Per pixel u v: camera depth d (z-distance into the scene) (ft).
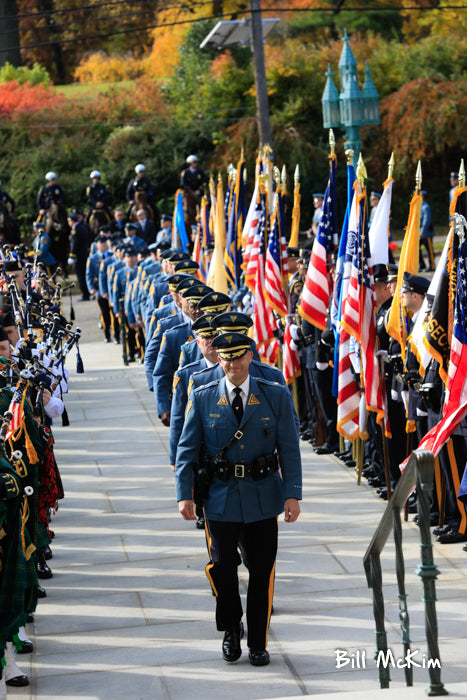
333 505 102.68
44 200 317.01
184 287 97.40
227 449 67.67
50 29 603.67
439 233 419.33
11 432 71.26
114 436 140.05
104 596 82.07
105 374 187.52
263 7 521.24
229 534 68.03
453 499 87.71
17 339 88.12
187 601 80.23
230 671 67.15
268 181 143.74
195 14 530.27
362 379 102.01
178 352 97.30
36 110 464.65
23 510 70.03
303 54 455.22
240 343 66.69
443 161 446.19
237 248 159.53
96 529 99.86
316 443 124.36
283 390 68.85
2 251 116.47
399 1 513.86
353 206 102.89
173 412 81.25
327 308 114.93
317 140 445.78
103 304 229.86
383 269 101.71
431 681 48.73
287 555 88.99
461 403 83.25
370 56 458.91
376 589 56.49
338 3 521.24
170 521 101.14
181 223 210.59
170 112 461.37
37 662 70.38
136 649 71.61
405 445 100.22
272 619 75.31
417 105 431.84
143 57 574.56
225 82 454.40
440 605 75.61
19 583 65.57
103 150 452.35
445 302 85.25
